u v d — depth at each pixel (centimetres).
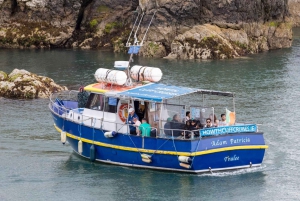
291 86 17800
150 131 10631
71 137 11506
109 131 10800
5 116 14538
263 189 10138
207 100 15712
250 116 14338
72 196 10050
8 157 11788
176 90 10938
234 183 10325
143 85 11262
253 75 19462
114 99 10956
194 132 10375
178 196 9900
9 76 17188
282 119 14125
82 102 12019
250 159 10650
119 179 10544
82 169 11044
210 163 10375
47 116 14588
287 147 12138
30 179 10744
